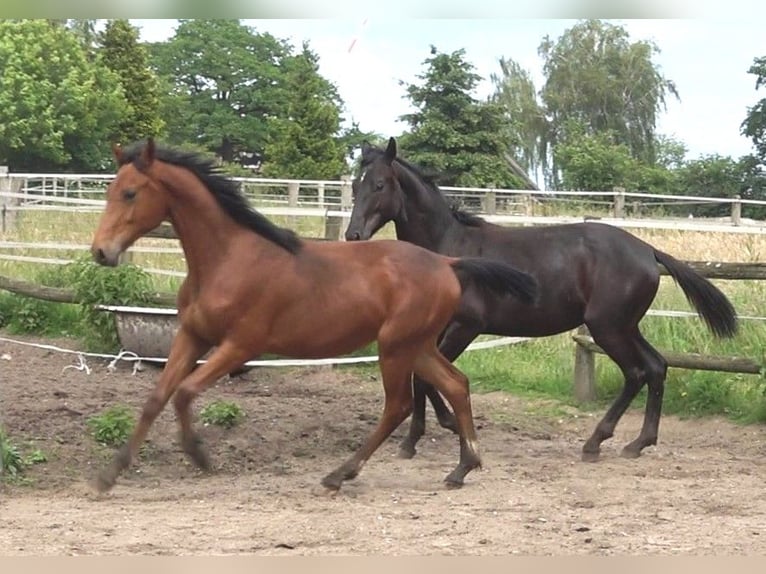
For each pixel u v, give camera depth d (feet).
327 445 25.88
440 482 22.12
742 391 29.89
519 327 25.48
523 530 17.34
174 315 32.65
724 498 20.33
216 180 20.24
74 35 147.84
